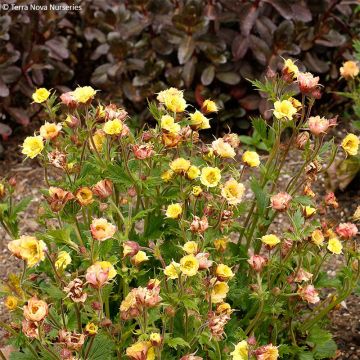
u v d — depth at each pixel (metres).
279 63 5.45
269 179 3.37
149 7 5.65
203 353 3.07
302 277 3.08
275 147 3.29
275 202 2.97
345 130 5.75
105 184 2.85
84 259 2.74
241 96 5.66
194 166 2.97
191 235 3.03
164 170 3.14
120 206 3.37
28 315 2.35
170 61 5.80
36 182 5.38
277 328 3.38
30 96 5.65
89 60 6.33
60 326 2.69
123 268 2.84
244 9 5.43
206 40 5.45
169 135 3.01
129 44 5.64
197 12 5.34
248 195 5.04
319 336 3.44
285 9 5.36
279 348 3.29
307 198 3.17
